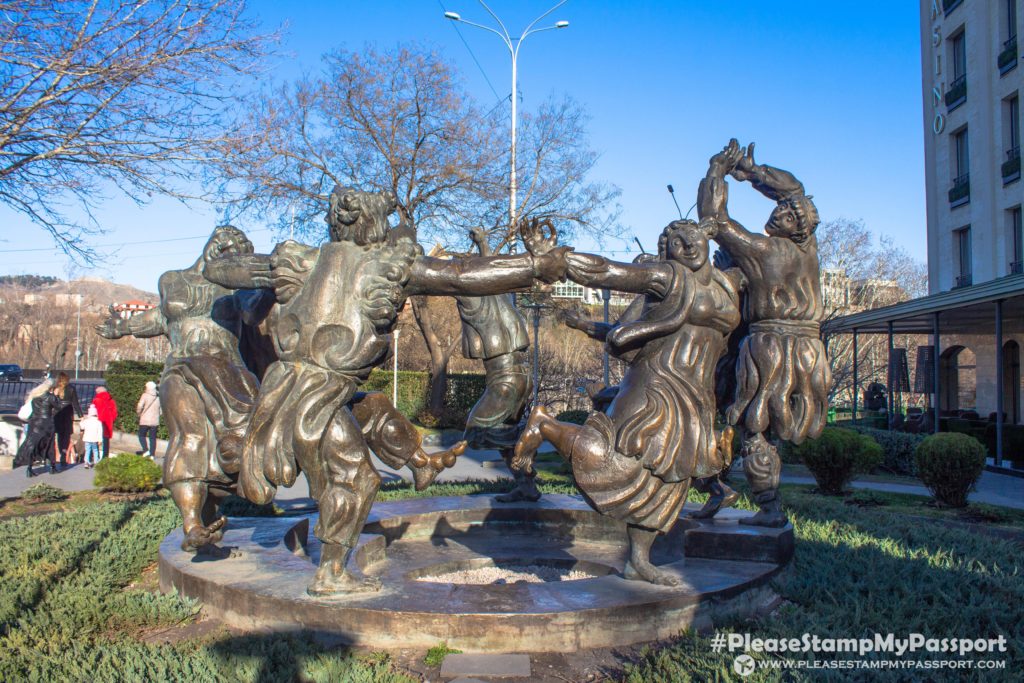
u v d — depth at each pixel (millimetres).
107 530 6840
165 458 4852
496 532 6980
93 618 4430
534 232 4316
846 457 10898
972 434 17688
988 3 20422
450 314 31844
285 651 3771
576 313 5828
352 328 4172
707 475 4586
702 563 5047
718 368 6066
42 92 9812
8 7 9055
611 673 3727
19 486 11844
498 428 6922
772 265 5531
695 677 3543
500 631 3943
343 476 4195
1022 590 4852
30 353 66750
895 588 4895
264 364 5629
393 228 4383
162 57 9805
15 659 3709
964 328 20406
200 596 4629
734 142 5688
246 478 4180
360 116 23656
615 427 4582
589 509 6816
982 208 20625
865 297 35469
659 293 4668
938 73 23172
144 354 65688
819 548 5930
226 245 5312
